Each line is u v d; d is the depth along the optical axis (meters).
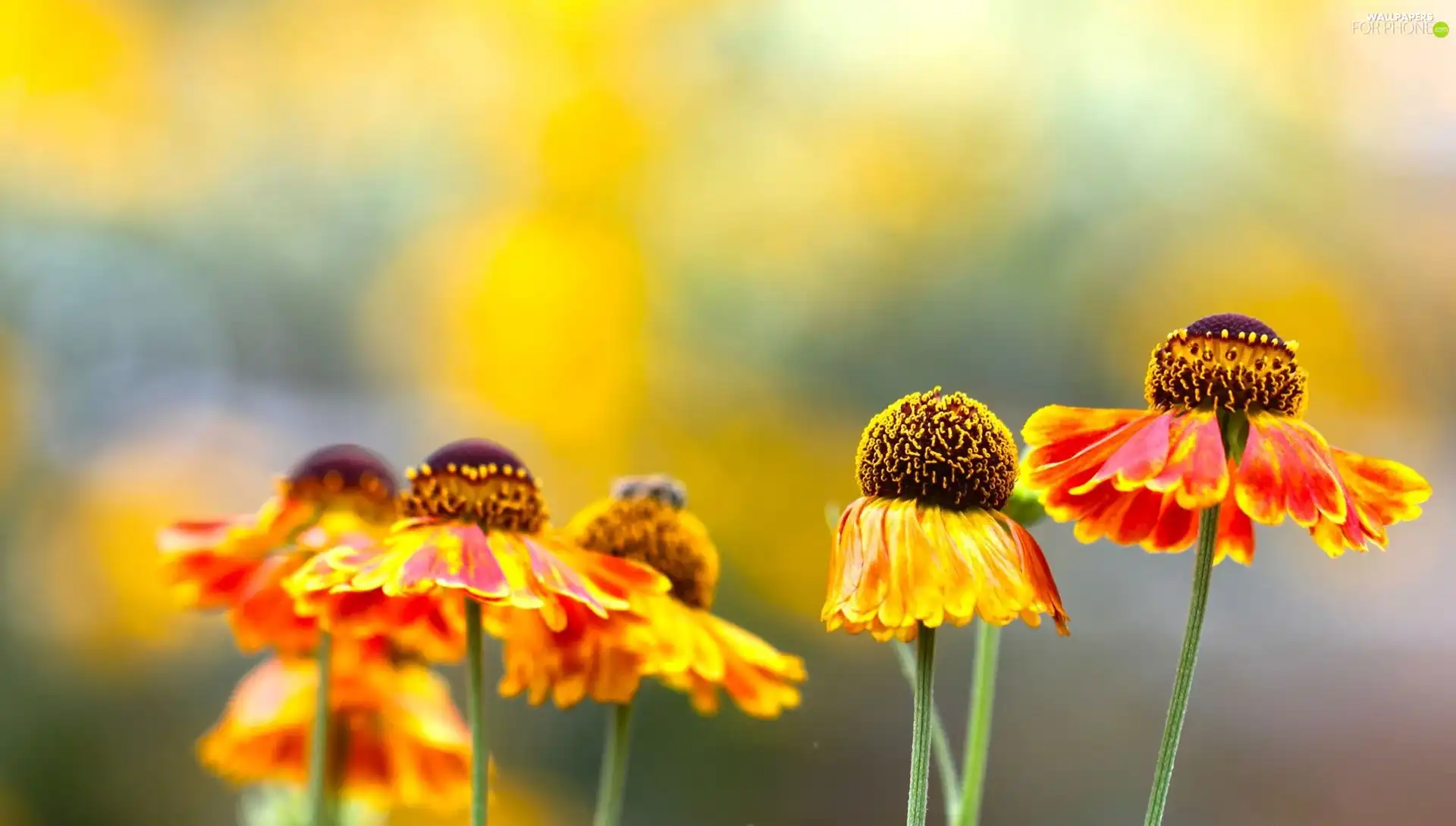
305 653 0.74
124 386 2.13
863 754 1.84
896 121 2.18
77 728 1.79
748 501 2.07
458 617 0.68
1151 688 1.93
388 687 0.72
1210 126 2.07
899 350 2.11
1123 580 2.05
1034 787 1.84
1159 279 2.03
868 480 0.64
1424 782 1.80
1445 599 2.11
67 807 1.76
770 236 2.21
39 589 1.88
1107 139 2.07
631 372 2.20
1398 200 2.10
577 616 0.66
